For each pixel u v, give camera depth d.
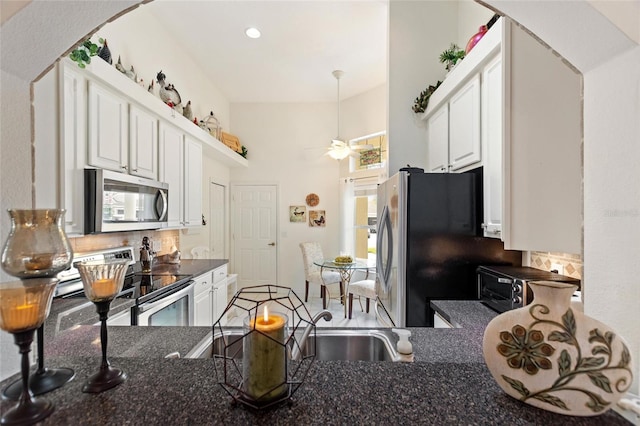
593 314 0.68
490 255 1.98
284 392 0.57
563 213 0.80
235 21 3.07
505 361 0.57
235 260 5.25
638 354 0.59
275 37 3.35
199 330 1.26
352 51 3.61
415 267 1.99
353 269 3.95
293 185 5.22
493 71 1.67
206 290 2.86
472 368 0.70
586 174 0.70
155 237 3.14
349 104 5.01
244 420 0.52
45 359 0.72
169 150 2.82
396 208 2.04
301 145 5.20
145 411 0.54
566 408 0.52
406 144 2.85
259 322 0.59
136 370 0.68
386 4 2.88
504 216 0.89
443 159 2.39
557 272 1.67
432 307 1.80
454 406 0.56
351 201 4.91
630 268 0.60
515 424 0.51
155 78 2.98
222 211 5.00
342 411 0.54
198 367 0.69
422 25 2.86
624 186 0.62
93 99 1.90
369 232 4.73
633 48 0.59
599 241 0.67
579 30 0.63
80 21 0.64
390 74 2.86
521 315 0.58
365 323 3.76
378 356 1.28
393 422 0.52
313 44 3.47
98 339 1.14
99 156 1.95
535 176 0.85
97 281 0.62
